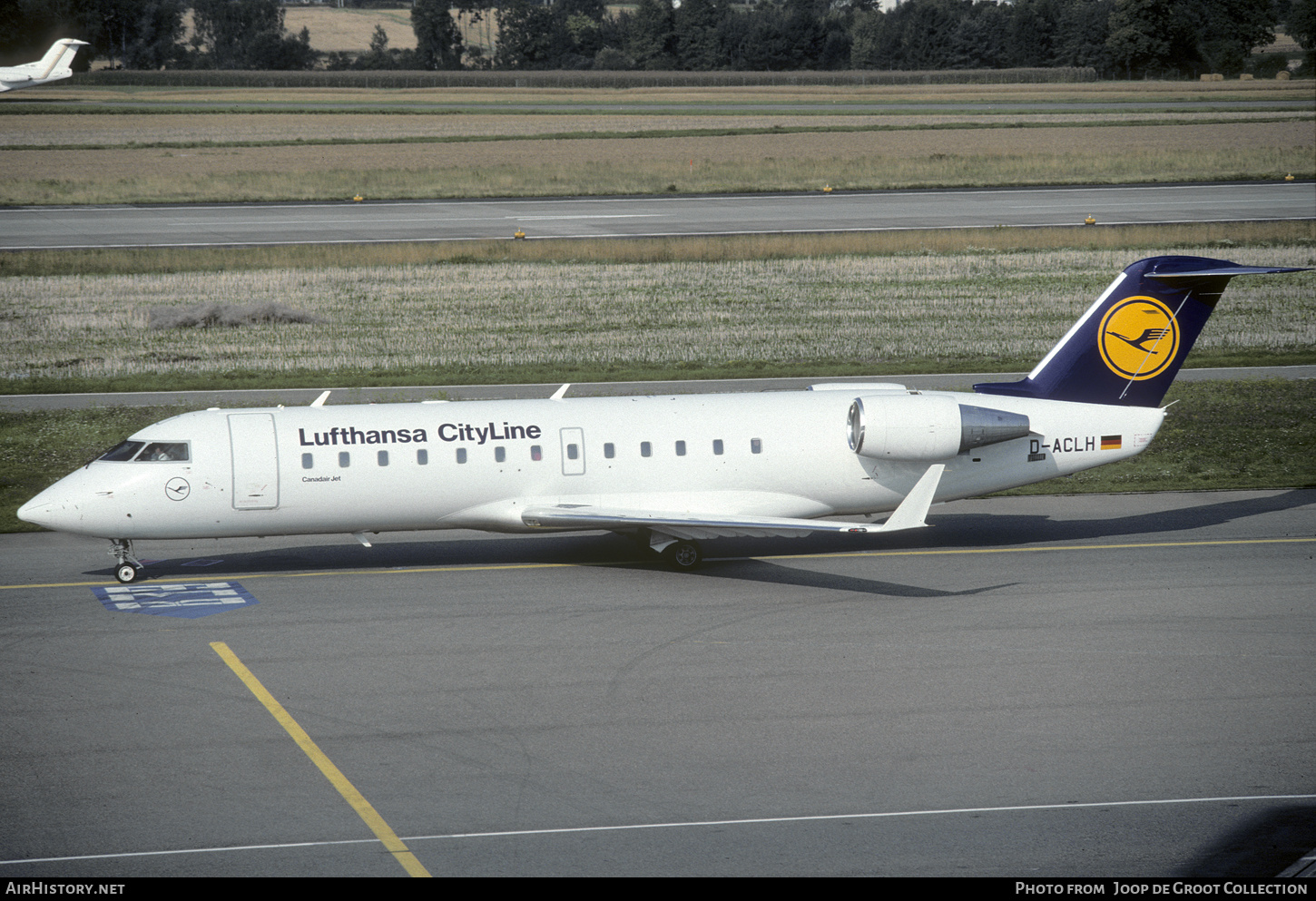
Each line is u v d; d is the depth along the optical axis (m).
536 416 71.44
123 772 45.12
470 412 71.25
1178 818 40.94
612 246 194.75
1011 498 88.19
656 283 173.38
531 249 194.88
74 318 152.12
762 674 54.31
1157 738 47.28
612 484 70.75
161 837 40.16
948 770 44.62
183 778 44.62
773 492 72.50
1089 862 38.00
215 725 49.34
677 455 71.25
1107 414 74.38
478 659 56.59
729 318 152.38
